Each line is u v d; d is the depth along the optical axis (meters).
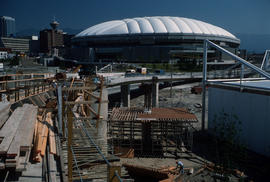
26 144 9.22
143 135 32.31
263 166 26.70
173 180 22.14
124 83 69.00
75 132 14.90
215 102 38.16
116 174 6.18
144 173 24.12
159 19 188.38
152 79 75.62
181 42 170.38
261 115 30.42
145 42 169.50
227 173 20.22
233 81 42.34
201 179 24.12
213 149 31.56
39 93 24.09
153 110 35.34
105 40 178.25
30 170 9.32
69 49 197.12
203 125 39.56
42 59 194.75
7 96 20.22
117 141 32.00
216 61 158.62
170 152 31.31
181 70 140.25
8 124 11.39
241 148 20.61
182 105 67.44
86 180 11.20
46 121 15.37
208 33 180.12
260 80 43.69
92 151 13.20
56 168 9.84
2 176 8.59
